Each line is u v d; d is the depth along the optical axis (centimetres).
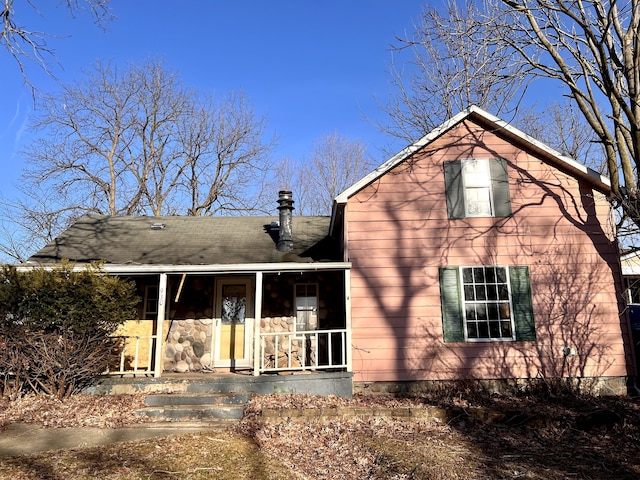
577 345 1045
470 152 1152
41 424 756
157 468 576
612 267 1082
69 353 889
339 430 787
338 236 1309
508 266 1085
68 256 1180
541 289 1073
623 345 1045
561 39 1034
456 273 1083
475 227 1107
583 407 920
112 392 962
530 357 1041
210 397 919
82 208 2552
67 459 598
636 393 1014
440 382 1033
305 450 695
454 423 835
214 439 705
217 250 1242
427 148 1158
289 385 1005
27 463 580
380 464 633
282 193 1299
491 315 1066
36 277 902
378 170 1123
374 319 1065
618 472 605
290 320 1223
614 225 1092
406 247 1100
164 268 1051
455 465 625
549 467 623
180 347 1205
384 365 1042
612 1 876
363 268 1090
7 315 875
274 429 779
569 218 1109
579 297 1069
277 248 1266
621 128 1009
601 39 942
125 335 1045
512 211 1114
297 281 1246
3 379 920
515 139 1152
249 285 1256
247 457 632
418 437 754
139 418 822
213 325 1223
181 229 1438
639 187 952
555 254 1091
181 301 1237
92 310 916
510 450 699
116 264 1076
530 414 845
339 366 1030
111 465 579
